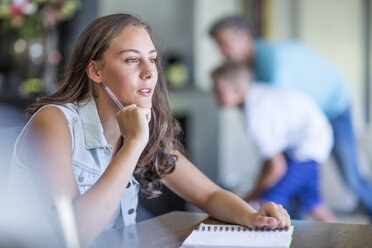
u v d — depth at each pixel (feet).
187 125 14.58
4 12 11.14
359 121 15.42
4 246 3.86
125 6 14.26
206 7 15.76
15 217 4.19
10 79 11.84
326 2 15.38
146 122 4.33
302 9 15.57
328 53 15.44
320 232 4.43
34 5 11.01
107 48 4.42
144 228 4.67
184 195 5.21
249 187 15.55
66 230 3.92
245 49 13.26
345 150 14.51
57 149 4.17
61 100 4.59
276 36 15.89
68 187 4.07
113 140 4.82
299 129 10.69
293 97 10.68
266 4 15.94
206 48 15.88
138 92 4.43
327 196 14.96
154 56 4.52
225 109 16.11
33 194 4.44
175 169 5.20
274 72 13.78
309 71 14.25
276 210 4.53
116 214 5.00
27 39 11.24
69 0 11.50
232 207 4.83
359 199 14.83
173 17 15.42
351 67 15.37
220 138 15.88
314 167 10.83
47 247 4.10
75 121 4.53
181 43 15.51
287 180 10.70
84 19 13.26
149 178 5.11
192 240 4.18
